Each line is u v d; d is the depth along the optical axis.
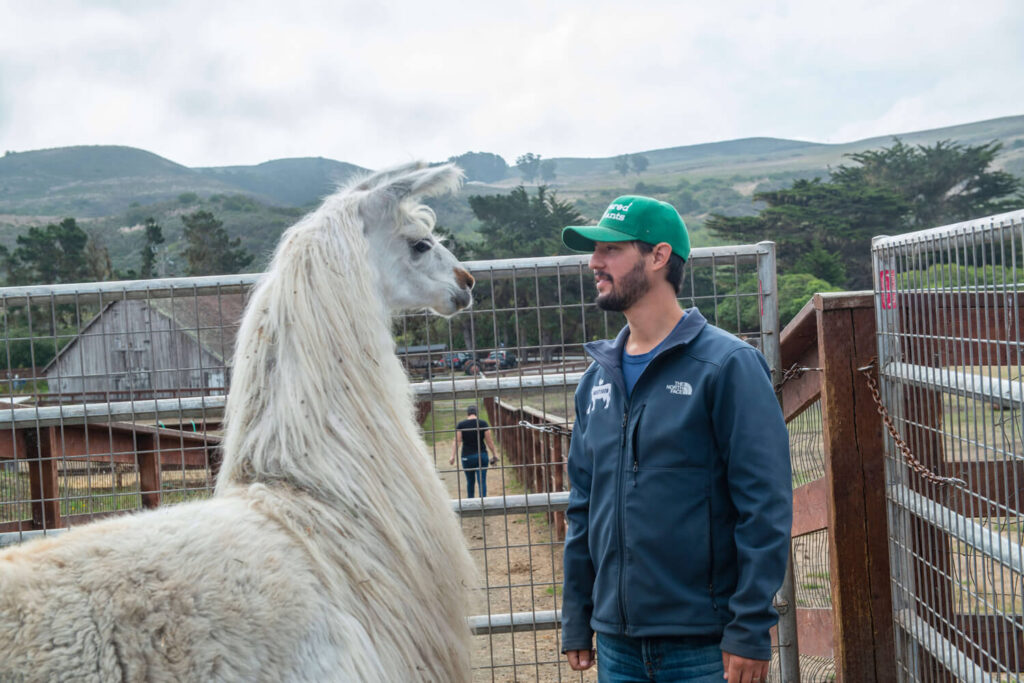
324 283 2.40
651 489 2.28
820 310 3.19
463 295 2.96
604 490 2.41
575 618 2.59
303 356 2.32
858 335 3.19
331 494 2.25
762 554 2.11
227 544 1.93
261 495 2.19
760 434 2.18
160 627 1.74
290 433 2.29
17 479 3.35
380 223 2.72
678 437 2.27
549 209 49.09
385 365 2.54
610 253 2.44
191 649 1.75
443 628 2.38
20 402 3.69
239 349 2.45
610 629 2.34
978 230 2.35
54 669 1.63
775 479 2.15
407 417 2.60
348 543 2.18
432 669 2.29
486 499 3.27
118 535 1.91
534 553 7.82
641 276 2.40
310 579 2.00
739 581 2.16
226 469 2.38
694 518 2.26
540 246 45.69
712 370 2.26
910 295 2.87
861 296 3.18
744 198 182.00
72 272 71.50
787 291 45.94
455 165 2.76
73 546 1.85
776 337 3.29
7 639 1.64
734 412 2.22
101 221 175.62
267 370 2.38
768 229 54.22
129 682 1.67
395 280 2.78
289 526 2.11
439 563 2.44
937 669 2.86
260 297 2.46
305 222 2.58
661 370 2.35
